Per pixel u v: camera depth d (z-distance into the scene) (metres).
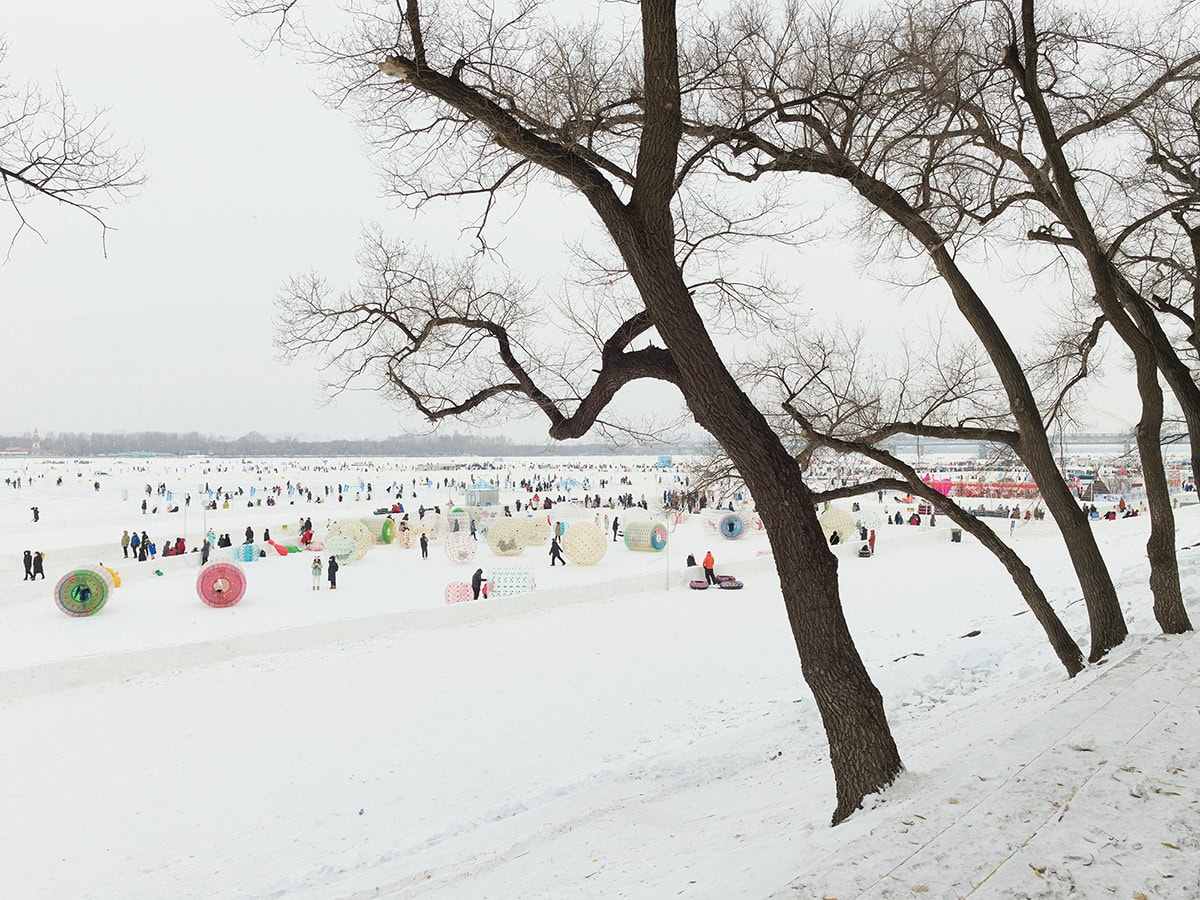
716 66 8.63
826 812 7.51
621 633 22.72
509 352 8.66
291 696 16.89
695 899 5.18
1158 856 3.90
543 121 7.41
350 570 35.22
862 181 8.98
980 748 7.29
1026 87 9.11
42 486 101.56
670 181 6.66
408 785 12.13
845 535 41.69
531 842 8.66
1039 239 10.99
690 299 6.97
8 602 27.20
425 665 19.33
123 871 9.57
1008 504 60.22
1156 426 10.28
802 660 7.25
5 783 12.39
